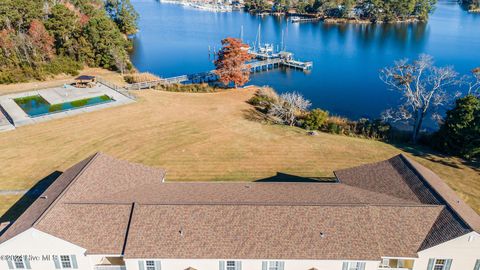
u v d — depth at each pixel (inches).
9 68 3021.7
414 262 1011.3
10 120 2203.5
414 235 1023.6
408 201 1134.4
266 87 3070.9
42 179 1604.3
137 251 976.3
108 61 3560.5
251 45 5032.0
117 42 3627.0
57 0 4170.8
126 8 5378.9
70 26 3528.5
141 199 1122.0
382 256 986.1
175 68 3902.6
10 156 1793.8
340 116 2598.4
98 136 2036.2
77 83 2861.7
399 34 5595.5
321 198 1143.0
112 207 1073.5
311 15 7367.1
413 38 5275.6
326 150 1953.7
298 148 1968.5
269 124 2320.4
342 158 1863.9
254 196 1163.9
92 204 1077.8
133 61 4146.2
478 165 1809.8
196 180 1631.4
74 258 1006.4
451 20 6811.0
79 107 2431.1
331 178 1668.3
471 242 973.2
